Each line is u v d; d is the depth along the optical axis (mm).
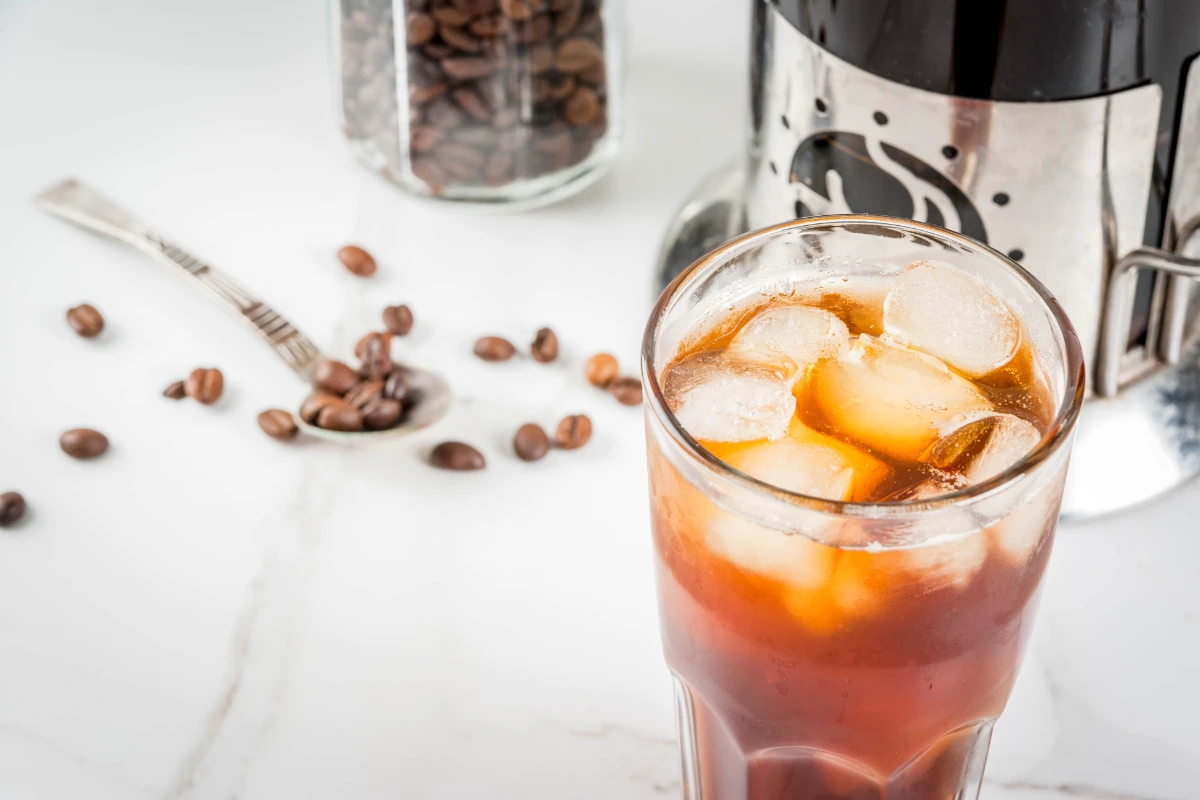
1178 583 617
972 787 572
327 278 711
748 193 652
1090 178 589
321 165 751
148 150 754
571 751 597
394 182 733
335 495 652
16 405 676
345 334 695
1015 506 506
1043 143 585
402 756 596
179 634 621
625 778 592
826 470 516
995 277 535
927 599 512
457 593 628
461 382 681
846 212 618
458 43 693
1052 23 569
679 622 544
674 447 511
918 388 531
